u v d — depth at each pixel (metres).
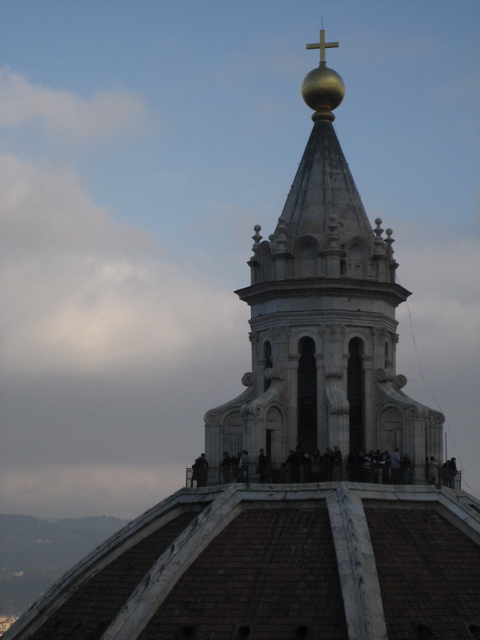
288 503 90.50
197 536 88.25
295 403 98.38
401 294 101.50
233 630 82.69
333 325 98.25
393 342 102.19
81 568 97.44
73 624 93.38
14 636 94.62
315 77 103.44
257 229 103.25
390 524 89.69
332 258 98.44
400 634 80.94
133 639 84.06
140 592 85.69
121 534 98.50
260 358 101.38
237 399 101.62
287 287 98.81
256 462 95.19
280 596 83.62
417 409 96.19
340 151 103.50
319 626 81.19
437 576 86.25
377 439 98.75
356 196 102.38
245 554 87.19
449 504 92.62
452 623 83.31
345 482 90.12
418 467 95.19
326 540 86.62
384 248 100.62
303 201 101.44
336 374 97.69
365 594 80.81
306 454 96.62
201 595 85.44
